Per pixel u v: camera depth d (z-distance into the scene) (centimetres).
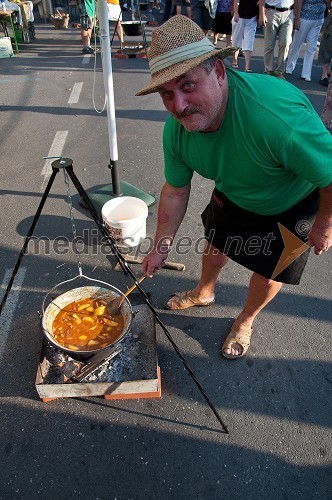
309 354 236
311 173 144
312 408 209
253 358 234
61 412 206
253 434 198
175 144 168
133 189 367
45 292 273
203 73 127
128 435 197
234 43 681
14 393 214
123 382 200
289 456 190
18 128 497
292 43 663
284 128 136
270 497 176
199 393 216
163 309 262
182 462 188
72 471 184
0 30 949
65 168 169
